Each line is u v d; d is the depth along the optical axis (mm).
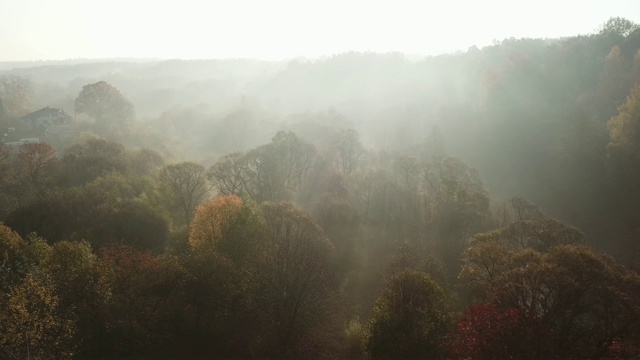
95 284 36031
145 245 55062
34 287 30516
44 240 45906
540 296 32344
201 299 38688
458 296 42656
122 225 54906
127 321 35938
